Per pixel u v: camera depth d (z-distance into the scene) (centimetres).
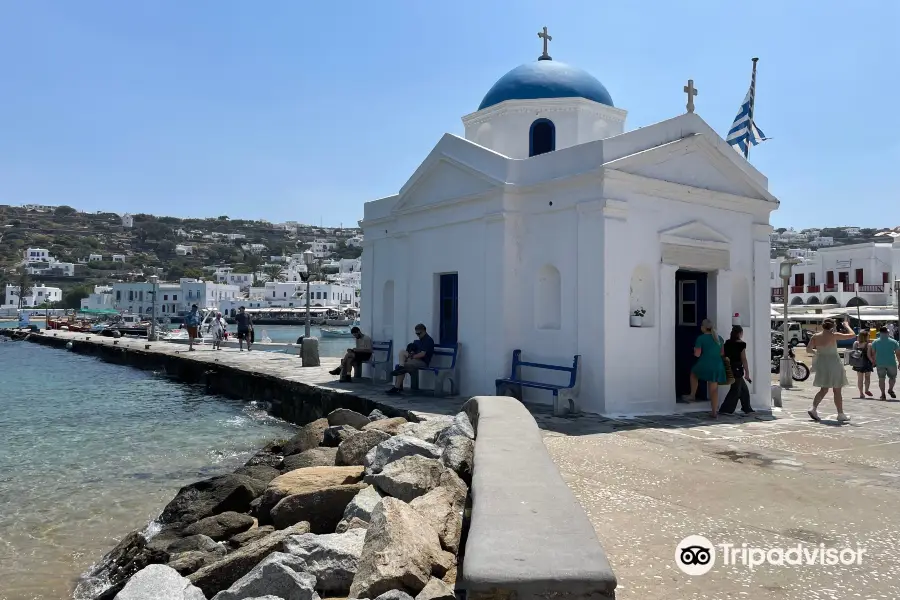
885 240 8038
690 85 1273
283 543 512
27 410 1772
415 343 1378
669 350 1180
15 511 887
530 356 1221
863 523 543
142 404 1894
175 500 815
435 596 373
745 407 1200
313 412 1486
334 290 13000
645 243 1159
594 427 978
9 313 12188
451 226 1377
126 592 431
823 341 1122
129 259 19138
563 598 263
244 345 3462
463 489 552
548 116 1529
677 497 609
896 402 1459
